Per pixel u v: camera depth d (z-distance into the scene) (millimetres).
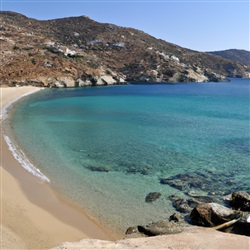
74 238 11125
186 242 9352
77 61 101500
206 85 116000
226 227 10859
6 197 14133
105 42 152000
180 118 37719
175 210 13188
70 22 186000
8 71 79375
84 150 22562
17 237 10844
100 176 17281
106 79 101188
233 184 16062
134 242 9539
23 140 25391
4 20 159750
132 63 128750
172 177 17047
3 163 19219
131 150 22562
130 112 42656
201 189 15398
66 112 41594
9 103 48562
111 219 12523
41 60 89750
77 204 13891
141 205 13703
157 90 86250
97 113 41188
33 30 150125
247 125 32844
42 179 16750
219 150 22594
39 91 71938
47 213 13008
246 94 76000
